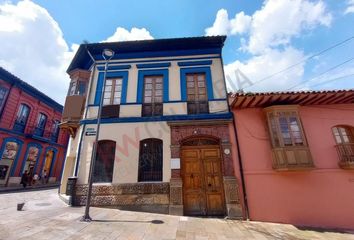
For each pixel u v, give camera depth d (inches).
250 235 213.8
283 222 271.7
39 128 737.6
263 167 300.4
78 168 318.0
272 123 311.9
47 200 348.2
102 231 200.5
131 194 296.7
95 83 374.3
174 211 282.4
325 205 276.7
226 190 289.7
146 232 206.2
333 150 303.9
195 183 307.3
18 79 625.0
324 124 317.7
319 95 295.9
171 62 381.4
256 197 286.0
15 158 628.7
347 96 300.7
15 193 451.8
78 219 233.0
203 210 293.4
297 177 291.7
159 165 315.0
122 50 388.5
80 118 365.7
